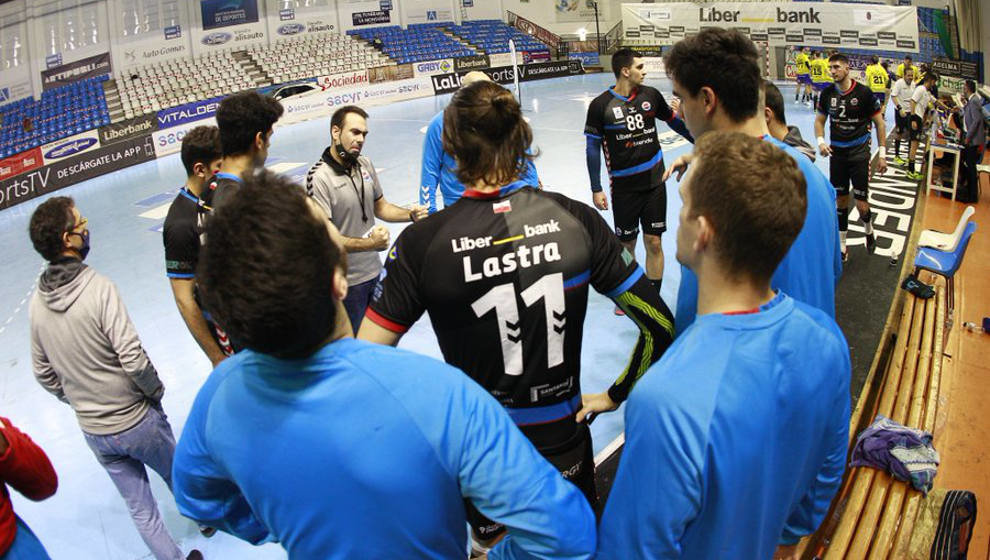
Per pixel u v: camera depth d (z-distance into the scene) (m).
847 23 15.11
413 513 1.01
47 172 13.01
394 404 0.98
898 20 14.36
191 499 1.21
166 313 5.85
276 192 0.94
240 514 1.26
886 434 2.67
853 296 4.41
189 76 20.67
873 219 6.25
